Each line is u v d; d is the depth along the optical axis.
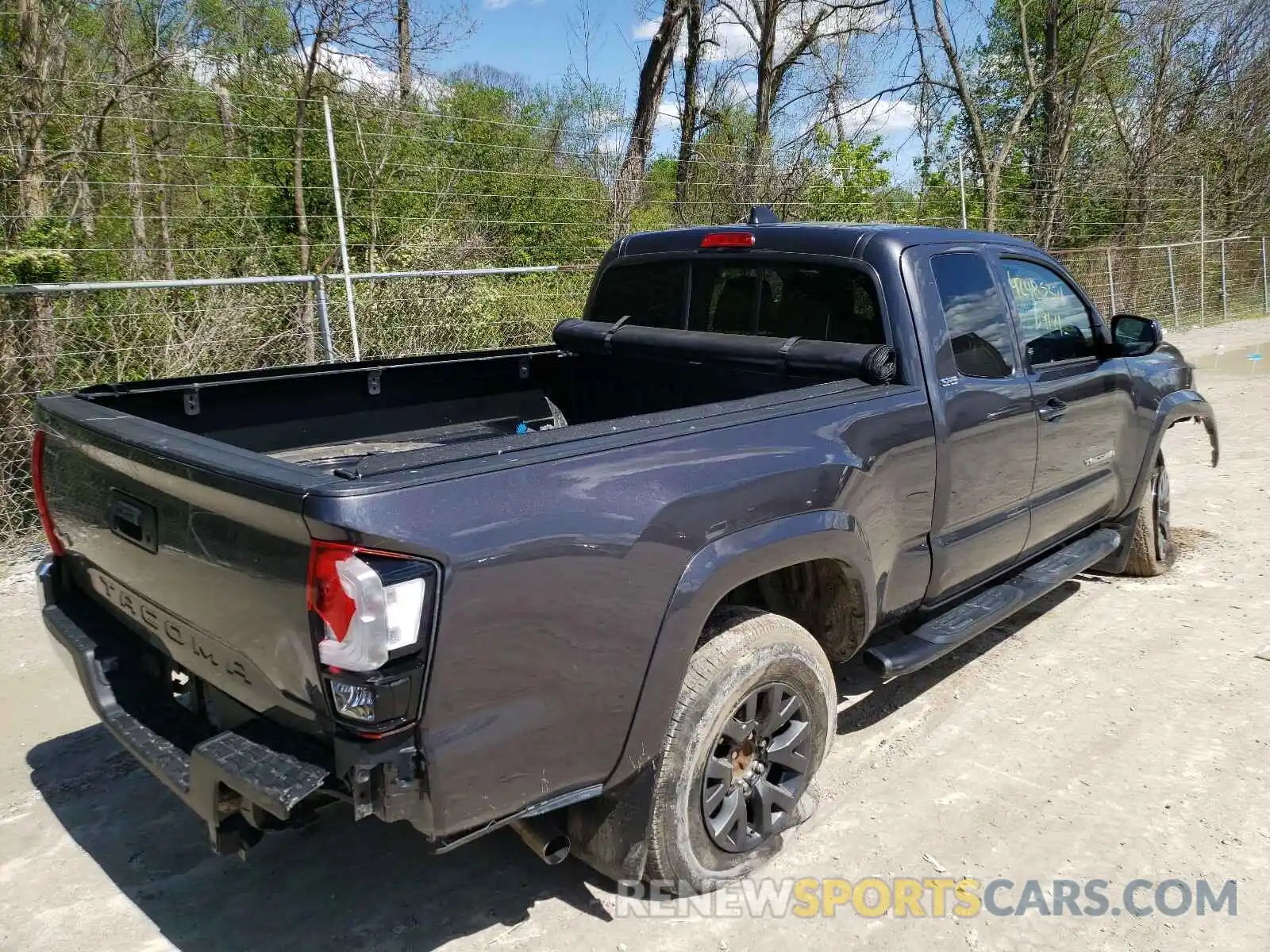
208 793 2.27
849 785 3.49
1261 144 23.58
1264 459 8.13
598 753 2.46
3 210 7.91
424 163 11.27
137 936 2.78
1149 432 5.03
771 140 14.68
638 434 2.55
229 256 9.67
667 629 2.52
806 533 2.87
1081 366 4.41
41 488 3.19
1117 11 19.19
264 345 7.08
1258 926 2.74
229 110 10.98
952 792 3.44
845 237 3.57
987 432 3.71
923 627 3.67
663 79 16.52
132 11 10.77
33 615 5.02
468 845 3.21
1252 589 5.31
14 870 3.08
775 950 2.69
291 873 3.06
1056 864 3.03
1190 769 3.55
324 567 2.02
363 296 7.87
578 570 2.32
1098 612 5.09
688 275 4.09
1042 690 4.21
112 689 2.81
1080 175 19.72
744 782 2.96
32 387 6.09
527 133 13.50
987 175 16.89
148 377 6.53
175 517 2.45
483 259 10.50
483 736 2.21
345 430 3.90
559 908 2.87
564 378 4.60
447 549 2.08
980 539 3.83
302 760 2.18
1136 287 17.27
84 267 8.12
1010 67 21.28
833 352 3.42
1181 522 6.56
